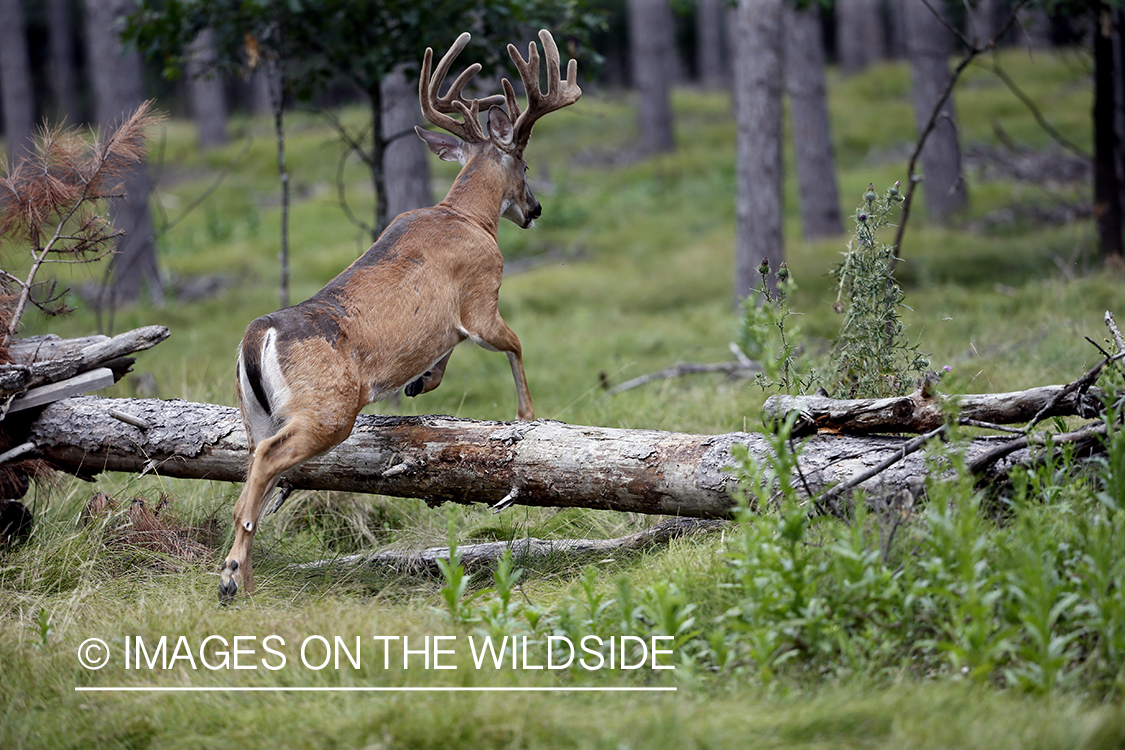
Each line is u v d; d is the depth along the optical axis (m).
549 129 53.38
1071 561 6.54
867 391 9.10
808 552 6.84
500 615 7.06
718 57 65.50
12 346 10.23
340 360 8.45
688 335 19.91
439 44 14.79
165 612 7.77
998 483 7.93
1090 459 7.73
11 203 10.32
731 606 6.97
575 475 8.68
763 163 20.11
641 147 48.19
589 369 17.92
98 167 10.62
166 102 69.62
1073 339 13.91
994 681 6.02
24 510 9.90
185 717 6.27
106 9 27.02
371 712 5.91
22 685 6.87
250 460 8.49
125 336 9.94
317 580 9.04
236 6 15.14
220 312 23.91
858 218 9.40
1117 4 17.98
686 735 5.44
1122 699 5.53
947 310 18.34
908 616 6.37
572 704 6.06
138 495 10.20
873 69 59.56
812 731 5.51
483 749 5.57
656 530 9.24
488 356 19.39
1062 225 28.58
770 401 8.39
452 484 9.07
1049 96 48.09
